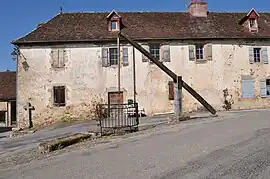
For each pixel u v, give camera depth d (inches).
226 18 1160.8
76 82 990.4
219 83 1033.5
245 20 1112.2
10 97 1341.0
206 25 1102.4
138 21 1097.4
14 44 991.0
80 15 1124.5
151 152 324.5
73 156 344.2
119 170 259.1
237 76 1047.0
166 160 282.5
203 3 1153.4
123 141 425.1
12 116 1346.0
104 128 583.8
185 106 1005.8
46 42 990.4
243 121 553.9
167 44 1019.9
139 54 1003.9
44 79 988.6
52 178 251.4
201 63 1029.8
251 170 231.8
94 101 988.6
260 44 1075.3
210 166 250.5
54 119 980.6
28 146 566.6
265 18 1202.6
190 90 701.3
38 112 982.4
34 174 271.3
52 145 423.8
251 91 1053.8
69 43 998.4
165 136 433.1
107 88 993.5
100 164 288.0
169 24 1093.1
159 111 997.2
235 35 1059.3
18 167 317.1
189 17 1141.7
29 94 985.5
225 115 743.7
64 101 988.6
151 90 999.0
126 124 634.2
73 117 983.6
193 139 385.1
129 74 1000.9
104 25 1069.8
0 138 847.1
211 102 1023.0
